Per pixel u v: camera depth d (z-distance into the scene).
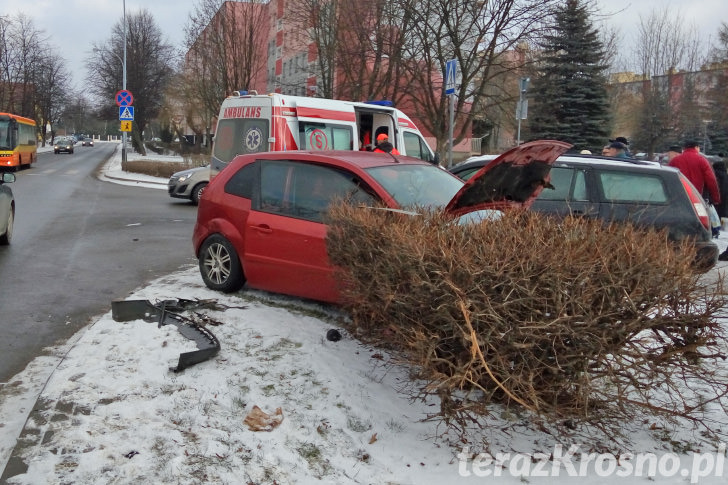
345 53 22.59
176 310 5.71
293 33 27.44
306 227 5.68
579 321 2.96
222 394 4.05
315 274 5.56
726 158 17.58
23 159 33.53
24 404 4.21
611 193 7.42
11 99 64.19
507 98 19.14
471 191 4.50
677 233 7.20
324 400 4.02
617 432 3.51
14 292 7.10
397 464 3.40
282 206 5.97
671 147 11.28
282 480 3.21
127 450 3.37
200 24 36.34
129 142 107.88
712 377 3.46
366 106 12.90
